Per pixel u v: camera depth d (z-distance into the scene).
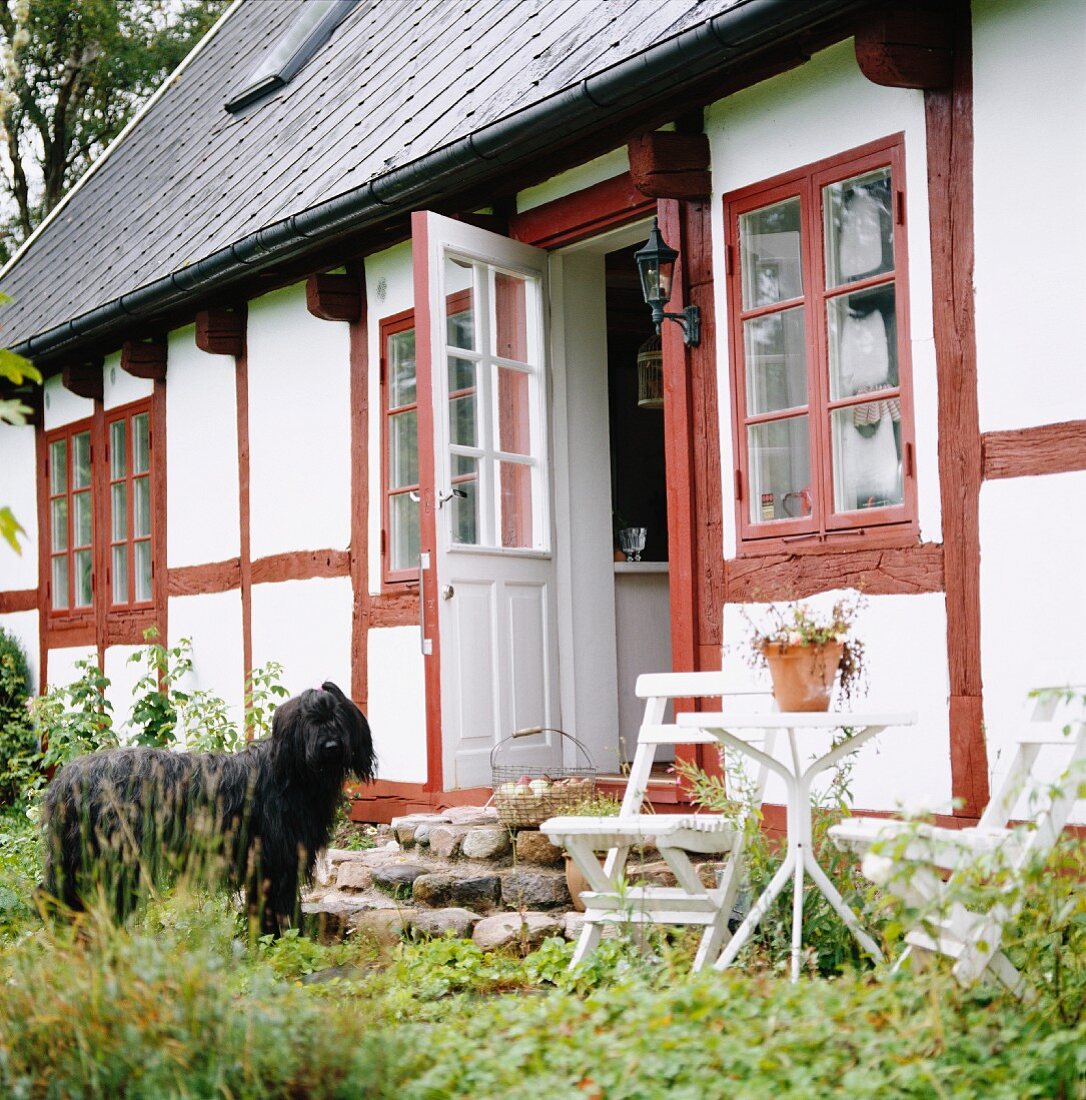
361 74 10.38
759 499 6.45
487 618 7.32
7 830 9.20
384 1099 3.54
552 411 7.91
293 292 9.76
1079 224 5.25
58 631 13.05
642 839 5.00
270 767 5.83
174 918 5.21
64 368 12.09
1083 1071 3.53
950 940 4.16
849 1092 3.43
